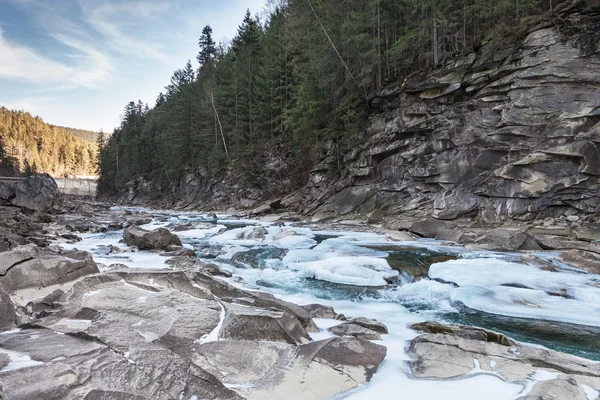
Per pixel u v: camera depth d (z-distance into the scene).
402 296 9.09
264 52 43.75
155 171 63.12
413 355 5.08
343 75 28.50
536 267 10.78
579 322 7.12
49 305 5.57
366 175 26.19
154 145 67.19
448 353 5.05
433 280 10.12
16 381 3.02
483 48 19.98
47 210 26.23
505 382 4.28
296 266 11.85
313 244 16.38
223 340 4.68
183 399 3.32
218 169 45.31
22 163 114.88
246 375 4.07
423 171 21.98
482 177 18.80
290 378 4.09
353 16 25.98
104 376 3.31
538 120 17.34
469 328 6.19
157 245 14.62
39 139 140.50
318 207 28.75
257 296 6.80
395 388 4.11
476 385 4.20
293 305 6.57
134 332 4.43
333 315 7.18
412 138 23.23
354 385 4.09
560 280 9.30
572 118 16.23
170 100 69.88
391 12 26.52
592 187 15.39
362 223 22.75
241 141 44.38
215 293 6.73
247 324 4.97
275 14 45.19
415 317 7.57
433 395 3.96
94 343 4.04
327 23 28.67
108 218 29.67
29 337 4.23
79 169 140.62
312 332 5.99
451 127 20.75
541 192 16.45
